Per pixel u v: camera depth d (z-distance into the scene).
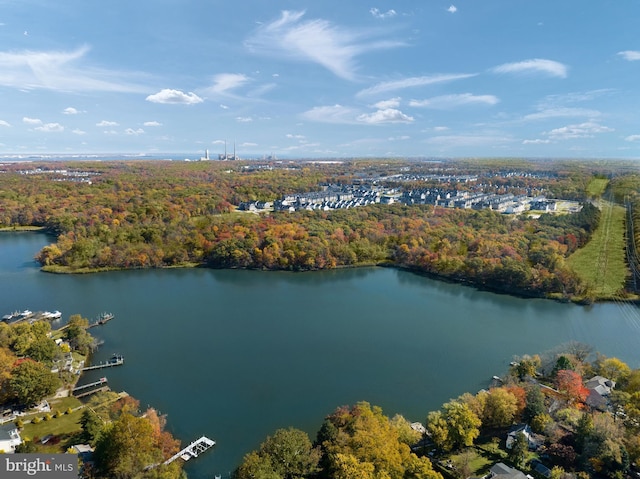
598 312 192.62
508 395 113.94
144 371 150.88
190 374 149.00
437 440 104.00
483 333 184.62
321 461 97.25
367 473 85.50
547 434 107.81
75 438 108.88
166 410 128.38
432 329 189.25
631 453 97.81
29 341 146.62
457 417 105.94
